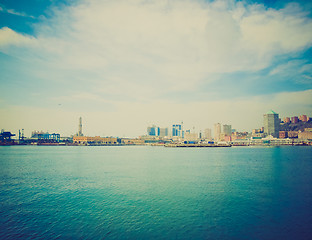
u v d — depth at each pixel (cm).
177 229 1853
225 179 4091
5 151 15500
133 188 3359
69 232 1809
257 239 1667
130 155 11675
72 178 4294
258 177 4300
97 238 1702
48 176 4559
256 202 2592
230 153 13175
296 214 2180
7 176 4578
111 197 2853
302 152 13800
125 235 1748
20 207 2459
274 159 8488
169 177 4353
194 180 4006
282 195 2903
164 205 2497
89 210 2344
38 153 13188
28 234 1772
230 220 2041
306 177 4281
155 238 1694
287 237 1697
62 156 10731
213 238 1689
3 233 1791
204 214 2200
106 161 8000
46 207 2455
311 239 1658
